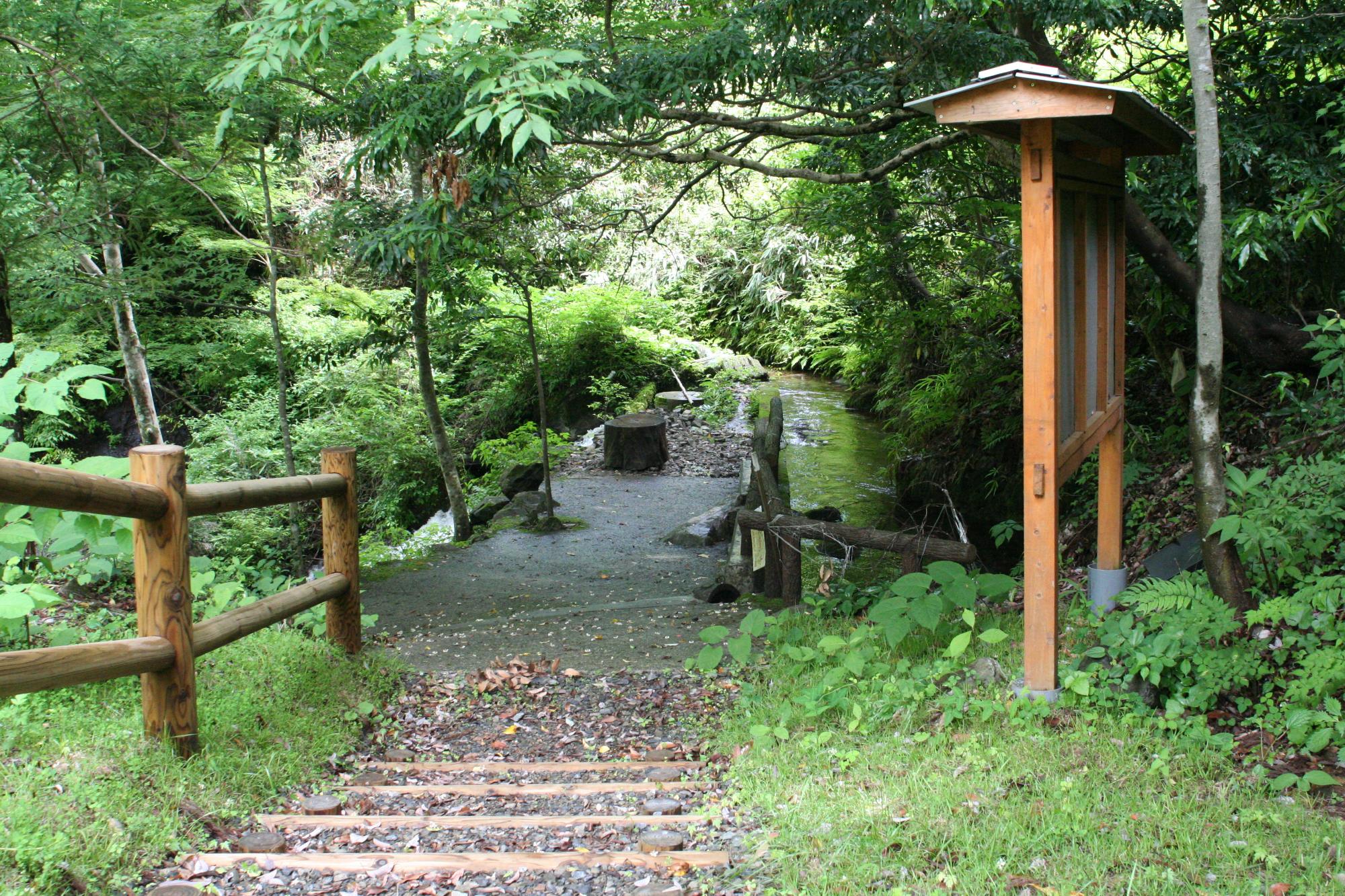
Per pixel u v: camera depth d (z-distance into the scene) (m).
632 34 5.51
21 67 5.79
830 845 2.49
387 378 12.73
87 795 2.57
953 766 2.96
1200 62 3.60
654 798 3.17
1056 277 3.14
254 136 6.89
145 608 2.97
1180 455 6.06
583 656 5.13
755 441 8.71
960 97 3.01
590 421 14.47
